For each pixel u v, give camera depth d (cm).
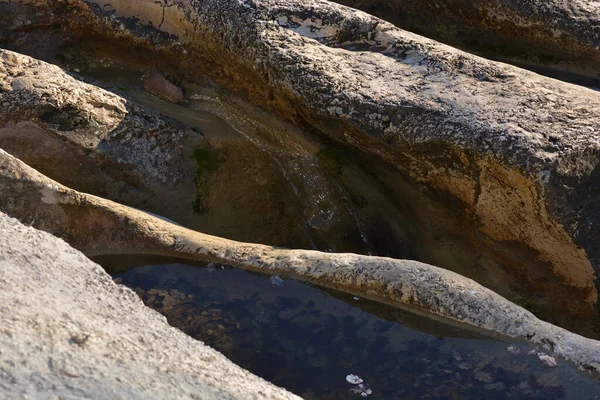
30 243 242
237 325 289
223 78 412
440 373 268
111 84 429
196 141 400
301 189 395
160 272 316
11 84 367
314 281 303
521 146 322
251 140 403
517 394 258
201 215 394
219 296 303
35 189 321
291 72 371
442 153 342
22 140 362
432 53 376
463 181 346
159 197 386
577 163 319
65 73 383
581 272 335
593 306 340
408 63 376
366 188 387
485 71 365
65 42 442
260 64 382
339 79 365
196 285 309
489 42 458
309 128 384
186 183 394
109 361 198
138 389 192
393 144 353
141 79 432
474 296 286
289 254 314
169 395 194
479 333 279
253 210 397
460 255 366
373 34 390
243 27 389
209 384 205
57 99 363
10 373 181
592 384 258
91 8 432
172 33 421
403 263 299
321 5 397
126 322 223
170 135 392
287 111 388
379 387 264
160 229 327
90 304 225
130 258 323
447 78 362
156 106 416
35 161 364
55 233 325
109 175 376
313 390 263
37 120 360
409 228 380
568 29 432
